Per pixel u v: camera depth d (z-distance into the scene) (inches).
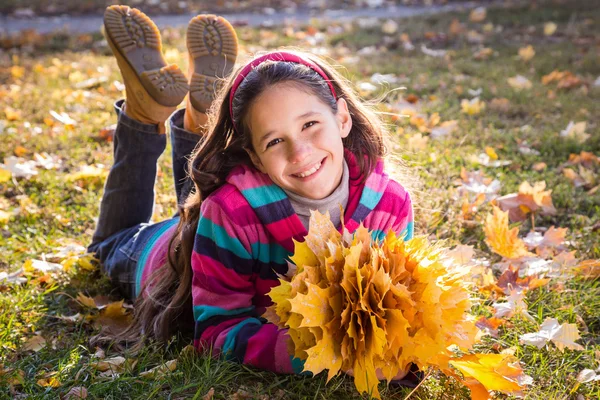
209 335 80.2
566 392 78.5
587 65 247.3
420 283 68.0
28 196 138.9
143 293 93.5
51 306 99.3
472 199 131.7
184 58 260.8
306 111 74.1
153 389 76.7
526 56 258.2
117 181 108.1
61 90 216.8
